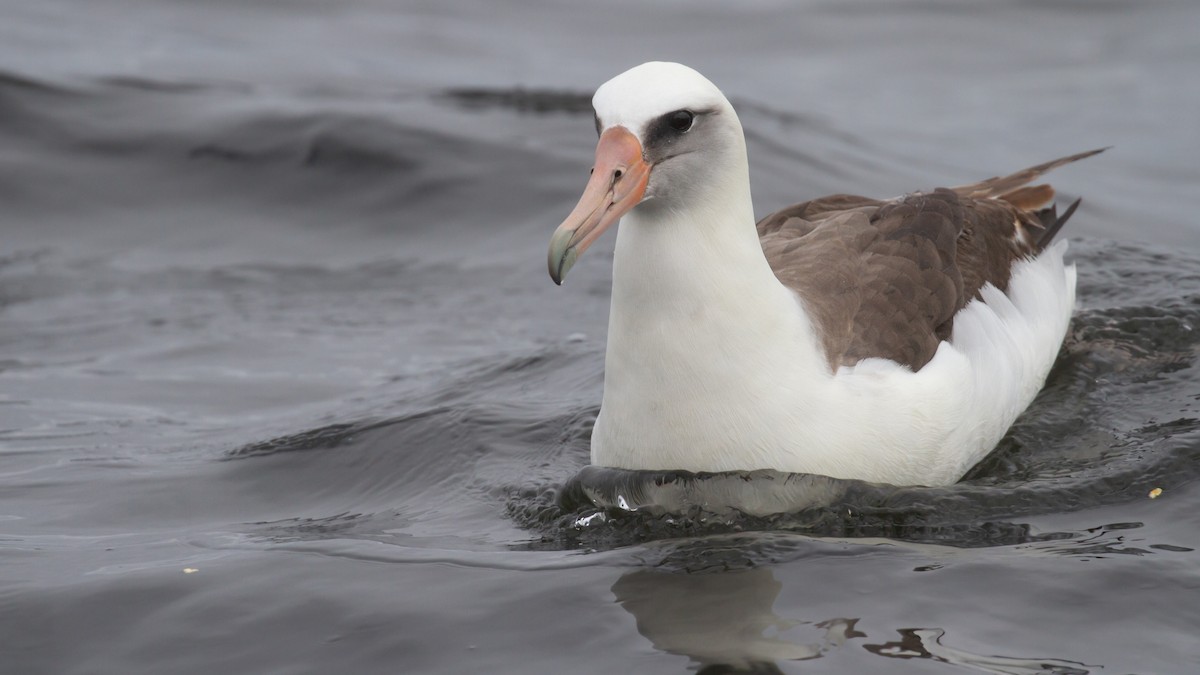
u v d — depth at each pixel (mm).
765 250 11914
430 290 18516
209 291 18719
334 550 10070
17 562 10031
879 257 11516
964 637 8297
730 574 9234
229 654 8500
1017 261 13312
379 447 12531
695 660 8094
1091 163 25719
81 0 36719
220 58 31562
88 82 25672
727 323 9906
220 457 12703
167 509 11484
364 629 8695
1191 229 21562
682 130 9469
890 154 25375
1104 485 10711
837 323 10680
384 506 11320
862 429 10391
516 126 24172
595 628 8547
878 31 36312
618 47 35344
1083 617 8516
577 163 22328
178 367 15828
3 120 23250
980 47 35000
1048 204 15523
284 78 29516
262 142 22875
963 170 24922
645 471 10453
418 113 24266
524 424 12750
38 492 11867
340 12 38125
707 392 10055
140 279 19156
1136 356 13805
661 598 8938
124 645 8656
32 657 8578
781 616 8602
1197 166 25531
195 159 22531
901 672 7883
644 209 9805
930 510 10297
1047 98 30703
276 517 11203
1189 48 34000
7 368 15820
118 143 22906
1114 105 29875
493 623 8695
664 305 9906
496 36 36156
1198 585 8859
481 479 11625
